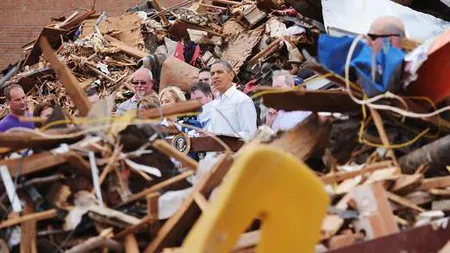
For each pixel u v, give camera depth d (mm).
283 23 14328
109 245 3775
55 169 4074
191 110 4551
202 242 2559
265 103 4516
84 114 4652
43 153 4051
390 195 4082
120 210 4039
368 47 4734
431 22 9898
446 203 4152
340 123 4680
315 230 2844
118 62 15031
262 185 2697
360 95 4625
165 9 17078
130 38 15586
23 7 20094
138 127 4293
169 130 6141
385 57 4699
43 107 7855
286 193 2754
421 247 3574
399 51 4719
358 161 4598
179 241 4016
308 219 2816
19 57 20062
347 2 10125
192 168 4316
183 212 3930
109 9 20266
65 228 3850
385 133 4559
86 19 16750
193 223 3998
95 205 3896
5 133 4090
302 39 13094
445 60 4656
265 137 4695
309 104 4555
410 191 4188
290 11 14484
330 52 4754
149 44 15539
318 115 4641
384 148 4480
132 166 4176
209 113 7363
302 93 4480
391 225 3738
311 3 11766
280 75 7164
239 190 2645
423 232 3590
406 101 4695
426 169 4457
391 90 4637
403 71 4680
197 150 6164
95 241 3736
